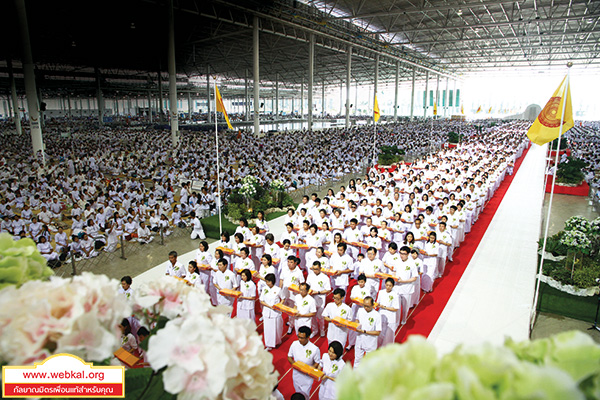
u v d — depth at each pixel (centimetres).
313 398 556
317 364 541
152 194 1556
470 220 1213
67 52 4281
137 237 1209
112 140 3753
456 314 753
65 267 1020
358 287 671
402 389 79
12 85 3919
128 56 4669
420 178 1574
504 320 730
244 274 692
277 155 2617
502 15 3381
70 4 2642
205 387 115
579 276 774
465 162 2106
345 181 2177
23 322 106
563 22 3494
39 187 1702
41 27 3181
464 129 4825
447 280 905
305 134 3988
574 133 4634
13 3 1959
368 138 3716
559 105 726
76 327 109
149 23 3256
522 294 828
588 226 876
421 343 95
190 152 2850
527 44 4284
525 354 103
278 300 655
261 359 133
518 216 1399
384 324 643
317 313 707
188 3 2825
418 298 775
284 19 3006
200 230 1261
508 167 2150
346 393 93
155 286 155
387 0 3017
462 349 91
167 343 123
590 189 1762
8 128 4969
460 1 2969
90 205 1441
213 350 118
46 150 2775
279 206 1521
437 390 76
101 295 117
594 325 705
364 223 1167
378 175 1769
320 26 3331
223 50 4616
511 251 1076
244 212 1348
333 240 920
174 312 149
